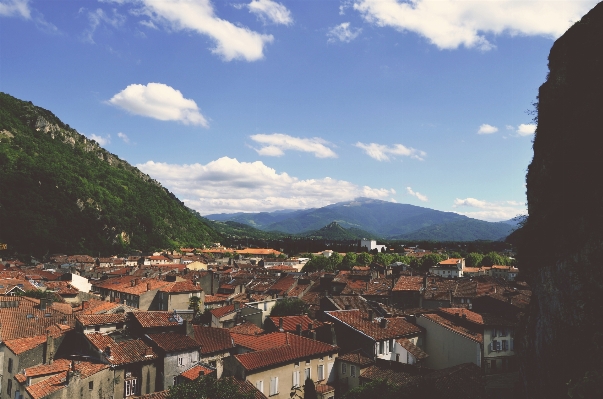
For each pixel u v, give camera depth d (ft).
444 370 180.55
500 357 229.04
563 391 105.70
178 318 195.21
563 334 111.65
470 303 319.68
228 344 197.67
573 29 143.64
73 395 139.23
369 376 179.32
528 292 345.31
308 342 194.18
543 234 134.00
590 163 118.32
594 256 103.09
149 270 536.42
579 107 129.18
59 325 193.06
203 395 126.93
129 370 160.76
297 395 174.29
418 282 384.06
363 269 550.36
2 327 180.24
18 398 151.12
